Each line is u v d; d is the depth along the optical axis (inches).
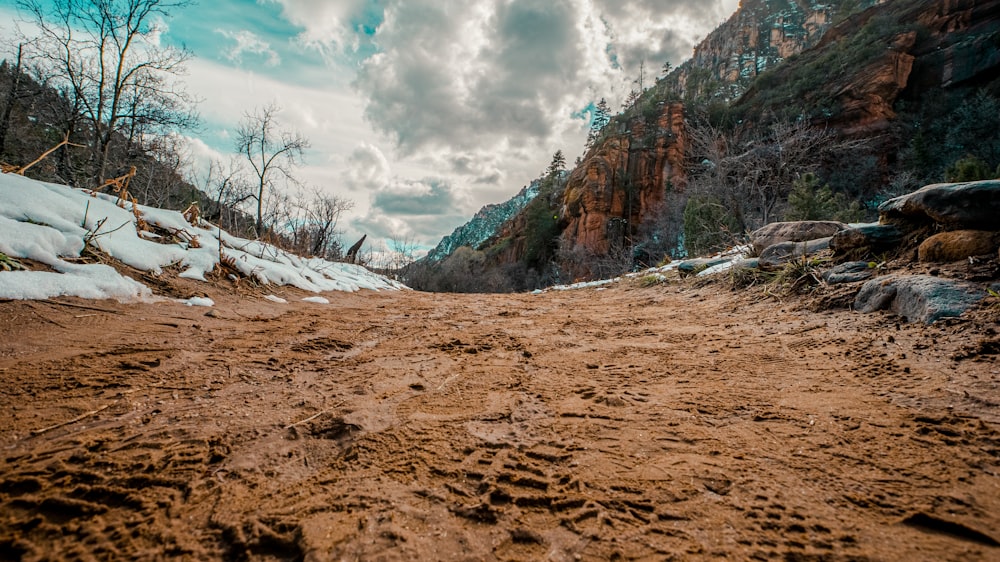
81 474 47.3
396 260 1059.9
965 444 50.9
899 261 128.0
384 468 51.7
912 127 1216.2
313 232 606.9
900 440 53.3
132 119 557.0
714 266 250.1
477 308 221.3
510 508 43.6
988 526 37.6
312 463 53.1
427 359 107.8
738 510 41.9
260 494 45.6
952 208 119.0
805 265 156.6
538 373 94.2
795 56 1759.4
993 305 87.0
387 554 36.9
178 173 629.3
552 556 37.1
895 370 75.9
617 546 37.8
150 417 64.6
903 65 1316.4
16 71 527.2
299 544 37.6
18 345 86.2
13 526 38.7
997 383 64.0
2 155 542.0
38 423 59.2
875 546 36.1
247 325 137.6
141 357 91.0
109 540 37.7
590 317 174.6
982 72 1219.9
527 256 1847.9
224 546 37.6
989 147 939.3
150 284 149.0
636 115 1907.0
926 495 42.4
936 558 34.5
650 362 99.6
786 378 80.6
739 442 56.3
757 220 605.0
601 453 55.0
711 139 701.3
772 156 669.3
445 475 50.1
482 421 66.5
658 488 46.4
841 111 1310.3
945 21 1373.0
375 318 175.6
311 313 176.1
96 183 510.0
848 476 46.7
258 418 66.2
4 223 120.3
